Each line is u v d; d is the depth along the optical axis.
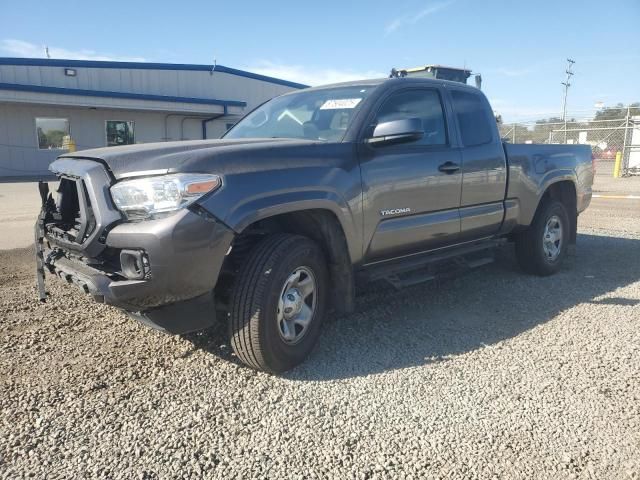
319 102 4.49
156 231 2.89
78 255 3.32
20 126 24.34
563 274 6.10
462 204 4.82
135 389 3.28
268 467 2.55
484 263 5.36
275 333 3.35
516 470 2.53
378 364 3.66
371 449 2.69
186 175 2.99
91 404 3.09
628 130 21.42
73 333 4.15
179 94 29.06
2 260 6.59
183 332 3.23
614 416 2.99
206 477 2.47
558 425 2.90
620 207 12.05
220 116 30.17
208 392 3.25
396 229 4.19
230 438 2.78
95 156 3.28
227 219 3.08
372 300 5.07
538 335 4.18
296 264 3.45
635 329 4.29
